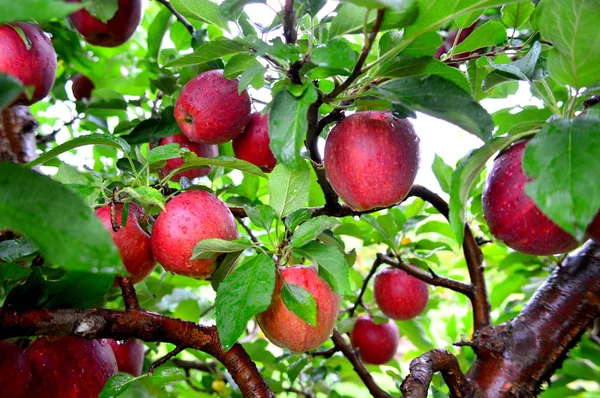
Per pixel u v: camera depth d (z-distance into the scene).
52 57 0.46
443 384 0.75
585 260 0.50
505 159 0.37
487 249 0.87
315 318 0.37
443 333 1.11
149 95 0.86
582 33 0.31
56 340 0.39
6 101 0.21
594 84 0.34
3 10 0.17
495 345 0.47
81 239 0.21
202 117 0.50
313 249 0.39
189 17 0.46
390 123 0.41
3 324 0.32
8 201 0.21
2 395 0.33
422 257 0.73
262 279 0.35
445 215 0.59
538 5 0.45
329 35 0.36
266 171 0.58
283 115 0.32
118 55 0.89
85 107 0.75
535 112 0.61
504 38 0.47
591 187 0.25
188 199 0.41
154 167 0.50
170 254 0.41
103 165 0.88
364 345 0.76
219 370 0.87
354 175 0.40
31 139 0.65
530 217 0.35
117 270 0.21
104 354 0.41
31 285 0.34
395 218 0.74
